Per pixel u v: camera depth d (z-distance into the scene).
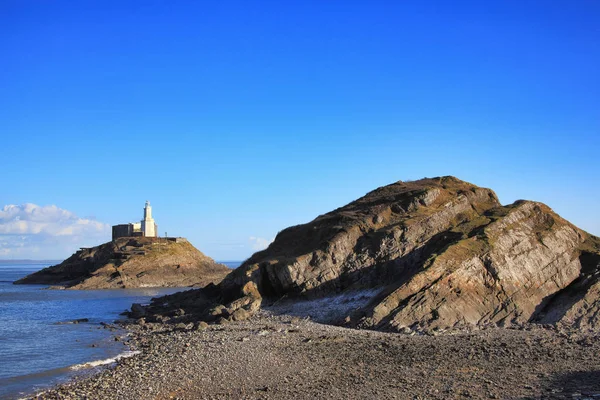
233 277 65.56
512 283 50.72
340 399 22.25
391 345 34.31
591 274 53.00
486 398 21.61
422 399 21.70
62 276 161.12
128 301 95.62
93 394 25.55
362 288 55.41
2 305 87.94
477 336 38.22
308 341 36.84
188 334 44.03
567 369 26.69
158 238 164.62
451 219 62.84
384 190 73.62
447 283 47.94
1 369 33.12
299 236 68.25
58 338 46.72
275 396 23.22
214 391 24.86
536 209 61.84
